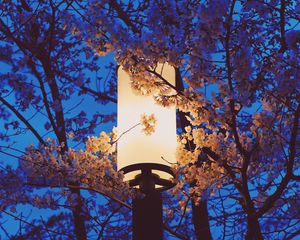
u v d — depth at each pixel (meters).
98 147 4.02
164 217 5.09
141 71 3.38
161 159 3.16
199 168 3.93
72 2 4.88
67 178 4.06
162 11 3.31
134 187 3.32
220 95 3.49
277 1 3.67
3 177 4.84
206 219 5.27
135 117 3.27
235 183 3.86
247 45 3.52
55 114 6.48
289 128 3.95
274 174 4.23
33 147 4.25
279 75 3.44
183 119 5.80
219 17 3.22
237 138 3.56
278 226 5.64
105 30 3.46
